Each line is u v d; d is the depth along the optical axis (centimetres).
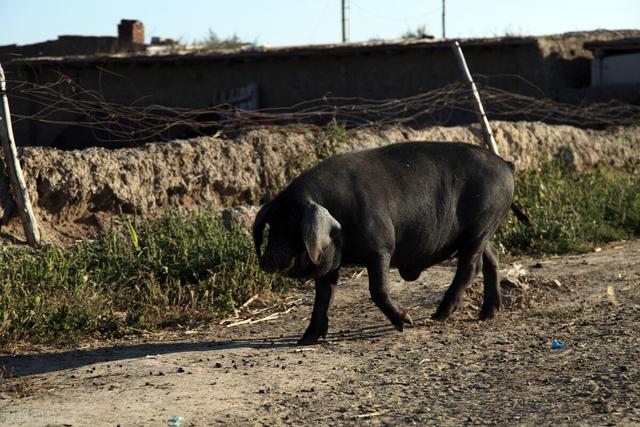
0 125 1140
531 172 1712
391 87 2377
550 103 2114
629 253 1412
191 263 1123
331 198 848
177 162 1319
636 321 941
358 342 895
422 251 936
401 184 898
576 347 839
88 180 1218
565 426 614
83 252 1112
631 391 689
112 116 1324
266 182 1403
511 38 2309
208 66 2462
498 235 1450
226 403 693
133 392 727
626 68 2394
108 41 3206
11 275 1022
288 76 2428
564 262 1332
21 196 1137
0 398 717
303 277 866
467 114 2281
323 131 1491
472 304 1061
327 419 650
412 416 650
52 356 862
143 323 971
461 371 772
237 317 1030
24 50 3247
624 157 2006
